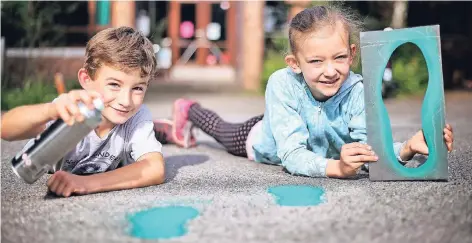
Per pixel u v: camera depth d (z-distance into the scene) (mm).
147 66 1934
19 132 1789
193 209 1642
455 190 1861
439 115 2004
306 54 2047
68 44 7984
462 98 6539
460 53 8023
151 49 1996
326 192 1855
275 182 2061
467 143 2973
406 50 7305
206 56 13039
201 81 9305
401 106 5676
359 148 2000
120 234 1415
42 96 5289
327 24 2021
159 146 2107
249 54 7773
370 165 2041
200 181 2090
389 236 1385
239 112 5016
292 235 1390
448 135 1995
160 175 2012
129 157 2143
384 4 7215
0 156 2691
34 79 5652
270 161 2516
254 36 7730
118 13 8094
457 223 1487
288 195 1821
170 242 1352
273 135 2293
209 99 6371
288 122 2248
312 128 2285
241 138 2674
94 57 1903
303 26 2055
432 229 1438
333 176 2100
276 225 1470
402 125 3938
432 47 1995
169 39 11547
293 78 2262
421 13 8625
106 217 1565
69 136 1662
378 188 1907
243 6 8031
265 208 1643
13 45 6043
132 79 1902
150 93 7078
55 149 1680
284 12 7922
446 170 2006
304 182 2051
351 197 1769
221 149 3020
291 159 2189
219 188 1954
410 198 1747
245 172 2295
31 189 1922
